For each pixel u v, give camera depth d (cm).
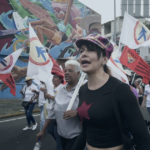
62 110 255
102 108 131
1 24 1266
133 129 123
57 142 298
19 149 438
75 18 1703
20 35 1345
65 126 251
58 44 1586
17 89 1213
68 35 1650
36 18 1446
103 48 136
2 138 513
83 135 157
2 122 698
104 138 132
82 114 143
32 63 358
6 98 1139
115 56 397
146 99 634
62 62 1627
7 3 1287
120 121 126
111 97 131
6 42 1285
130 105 124
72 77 261
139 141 123
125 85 129
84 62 142
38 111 930
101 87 138
